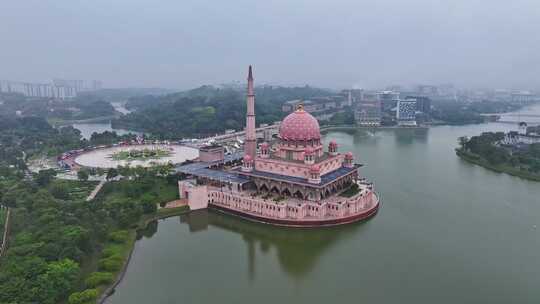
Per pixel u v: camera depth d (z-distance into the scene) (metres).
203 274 155.25
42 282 126.88
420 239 184.62
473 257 167.38
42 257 146.00
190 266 161.75
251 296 139.25
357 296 139.12
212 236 193.38
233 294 140.62
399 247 176.62
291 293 141.25
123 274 152.50
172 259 168.00
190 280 150.25
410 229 196.12
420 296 138.75
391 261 164.12
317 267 160.38
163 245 182.25
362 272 155.62
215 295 140.00
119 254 162.25
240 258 169.25
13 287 123.81
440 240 183.38
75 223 177.62
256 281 150.00
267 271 157.88
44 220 176.62
